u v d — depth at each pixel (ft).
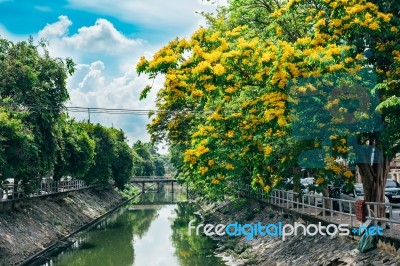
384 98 46.42
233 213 133.39
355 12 46.03
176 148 145.28
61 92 103.09
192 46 52.01
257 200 118.32
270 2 75.56
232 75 50.06
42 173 107.65
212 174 56.80
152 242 119.14
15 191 111.96
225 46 52.06
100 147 203.92
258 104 52.54
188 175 126.52
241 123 55.31
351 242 57.21
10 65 96.02
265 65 48.80
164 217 181.57
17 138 85.40
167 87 49.78
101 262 93.40
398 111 44.96
